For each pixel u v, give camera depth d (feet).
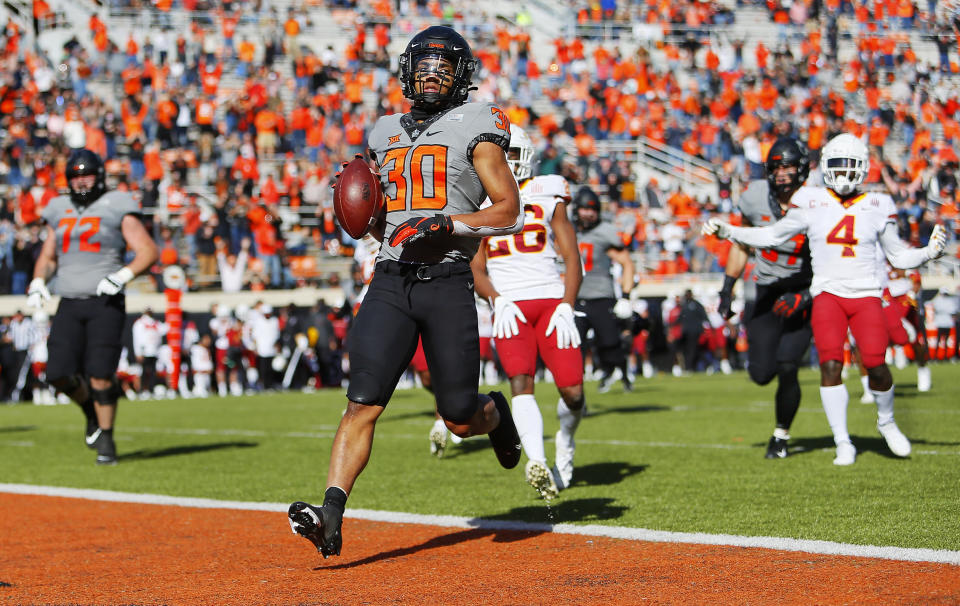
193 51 300.81
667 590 44.60
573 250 70.03
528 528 59.98
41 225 239.71
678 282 272.72
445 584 47.32
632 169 307.37
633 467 85.10
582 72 333.62
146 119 275.59
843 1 350.84
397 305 50.37
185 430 134.92
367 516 66.03
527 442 64.23
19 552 58.34
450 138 50.60
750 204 90.74
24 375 225.35
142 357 225.76
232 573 51.37
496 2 369.30
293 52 306.76
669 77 334.65
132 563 54.60
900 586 43.55
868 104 337.52
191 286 247.70
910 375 201.46
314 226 266.36
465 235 48.70
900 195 296.71
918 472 76.13
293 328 237.66
